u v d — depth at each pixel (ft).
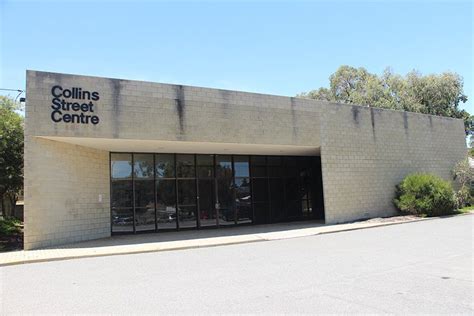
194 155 67.62
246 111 59.67
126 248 44.83
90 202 54.39
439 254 35.01
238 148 64.18
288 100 64.44
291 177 78.28
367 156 74.08
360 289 23.53
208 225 67.05
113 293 24.43
